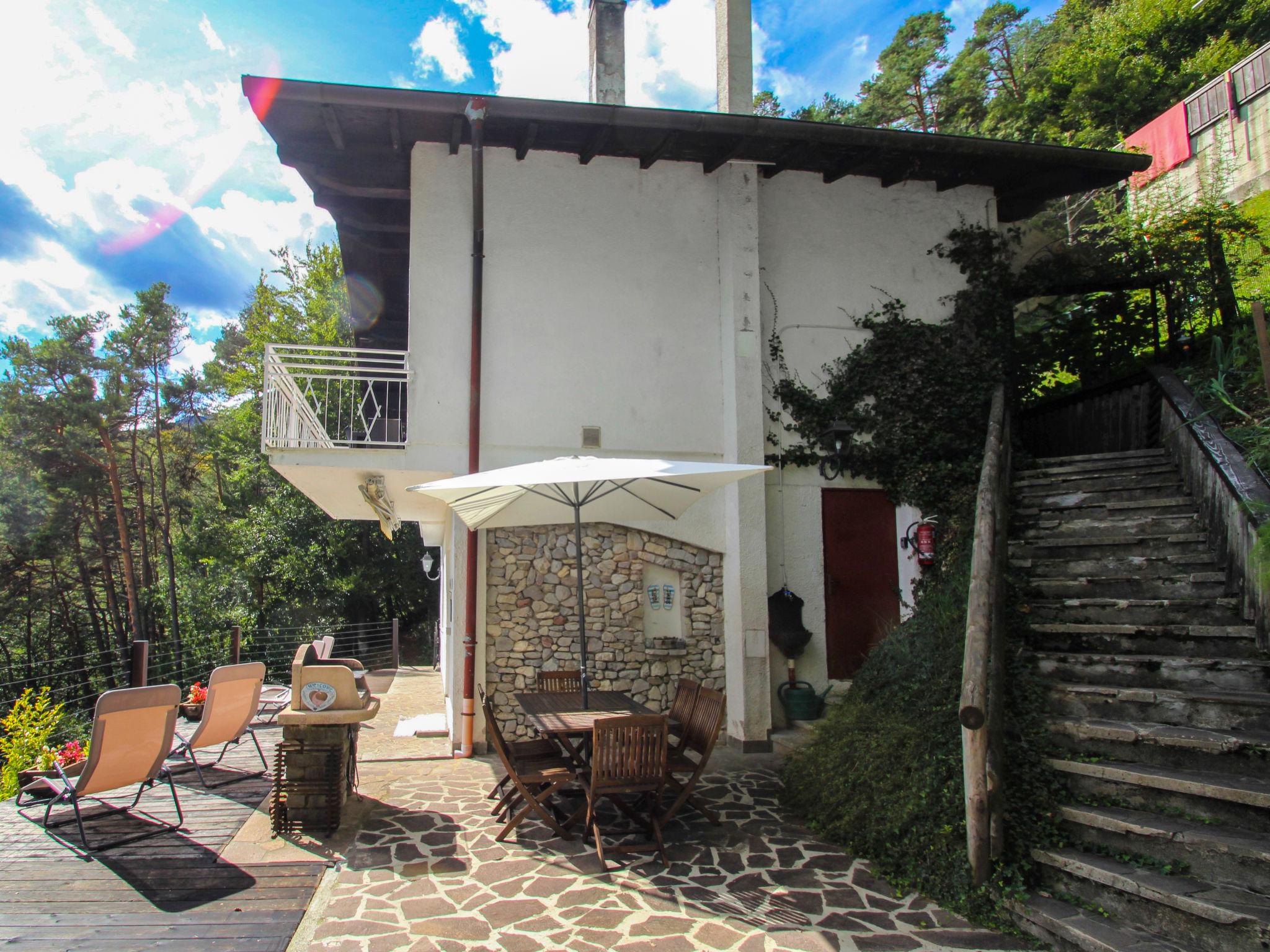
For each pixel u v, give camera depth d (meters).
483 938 3.48
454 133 7.58
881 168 8.89
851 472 8.66
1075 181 9.25
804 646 8.17
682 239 8.48
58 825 5.07
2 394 25.22
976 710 3.57
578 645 7.66
